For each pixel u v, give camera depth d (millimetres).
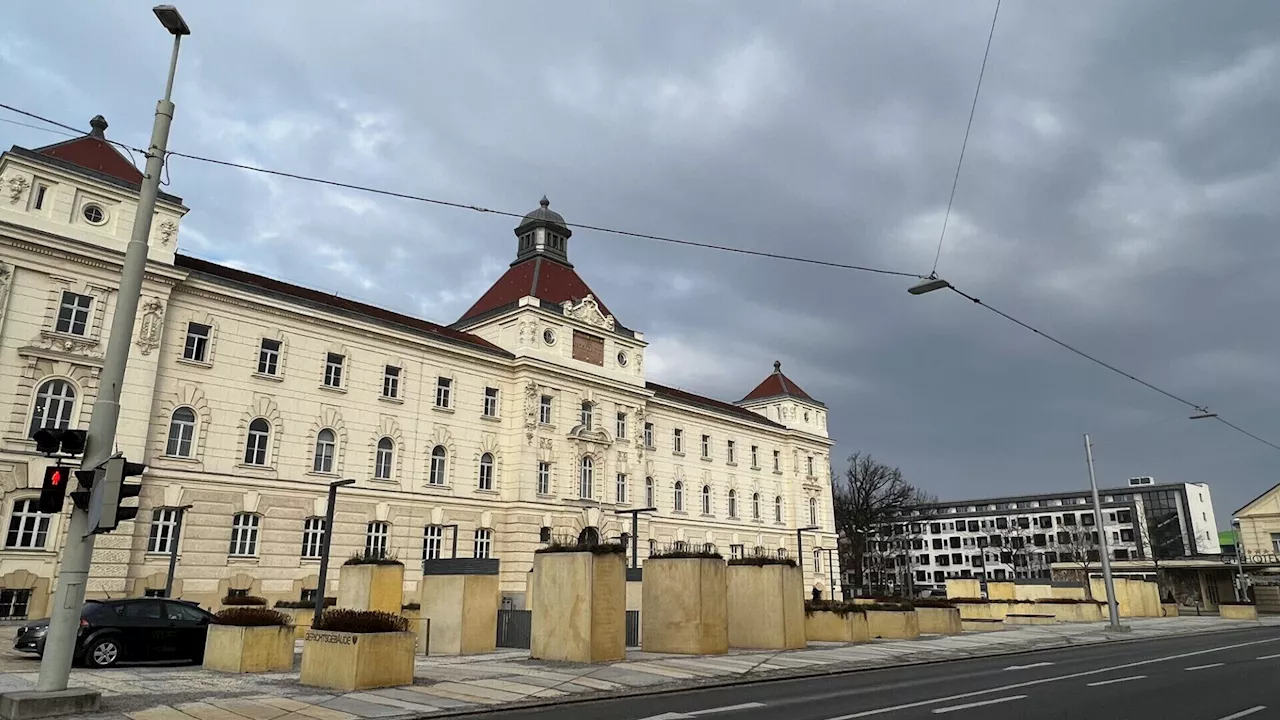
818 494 75812
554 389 50750
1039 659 24875
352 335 42250
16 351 30250
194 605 21359
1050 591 52469
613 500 53188
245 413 37250
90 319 32406
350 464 40875
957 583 51344
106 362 14070
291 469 38469
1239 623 48125
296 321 40031
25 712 12406
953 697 15852
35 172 31578
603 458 52906
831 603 32188
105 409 13852
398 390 43844
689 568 24531
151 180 14945
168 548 33781
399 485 42719
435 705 14695
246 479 36688
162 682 16656
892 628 32438
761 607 27031
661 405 61656
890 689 17266
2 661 19516
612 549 22891
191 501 34688
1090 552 119812
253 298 38125
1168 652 27172
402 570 27688
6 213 30516
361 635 16703
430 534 43812
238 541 36250
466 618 25047
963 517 140625
